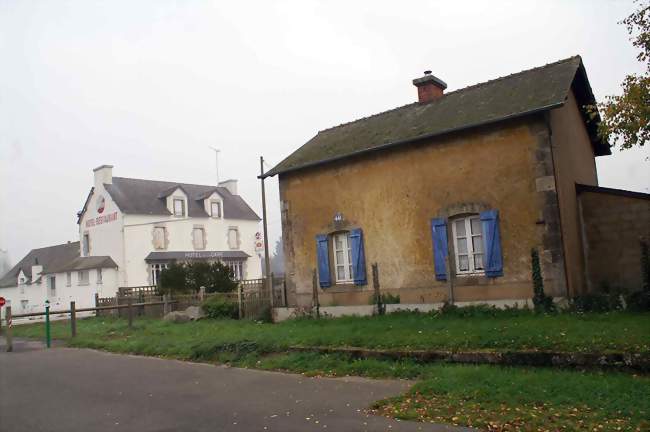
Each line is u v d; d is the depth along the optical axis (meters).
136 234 33.41
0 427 6.94
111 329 16.97
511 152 12.35
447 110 14.55
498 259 12.37
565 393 6.68
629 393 6.47
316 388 8.23
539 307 11.57
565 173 12.77
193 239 36.31
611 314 10.40
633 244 12.70
